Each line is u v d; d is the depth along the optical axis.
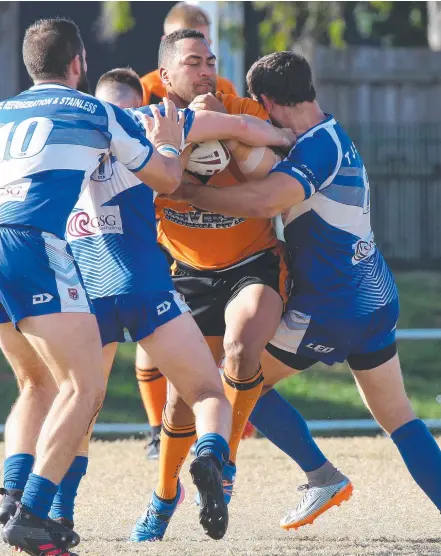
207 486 15.52
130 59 63.38
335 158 18.23
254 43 60.03
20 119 16.03
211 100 18.77
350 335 18.50
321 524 20.03
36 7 62.38
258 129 18.30
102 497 23.00
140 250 17.23
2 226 15.59
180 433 18.39
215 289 19.75
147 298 16.89
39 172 15.64
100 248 17.20
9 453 17.17
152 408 26.73
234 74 41.44
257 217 18.09
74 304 15.52
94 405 15.65
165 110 17.75
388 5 59.38
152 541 18.48
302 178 17.86
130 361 43.19
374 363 18.77
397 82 60.62
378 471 25.67
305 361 19.05
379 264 18.89
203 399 16.50
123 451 29.27
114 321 17.06
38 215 15.52
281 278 19.09
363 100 60.69
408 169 60.16
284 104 18.88
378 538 18.62
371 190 60.06
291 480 24.91
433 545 17.97
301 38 60.88
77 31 17.30
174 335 16.78
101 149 16.03
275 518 20.70
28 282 15.39
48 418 15.58
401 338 29.70
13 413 17.48
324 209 18.28
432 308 48.84
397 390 18.92
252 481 24.78
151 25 63.19
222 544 18.05
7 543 16.50
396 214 60.22
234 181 19.23
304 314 18.50
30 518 15.25
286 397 39.56
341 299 18.39
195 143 18.36
